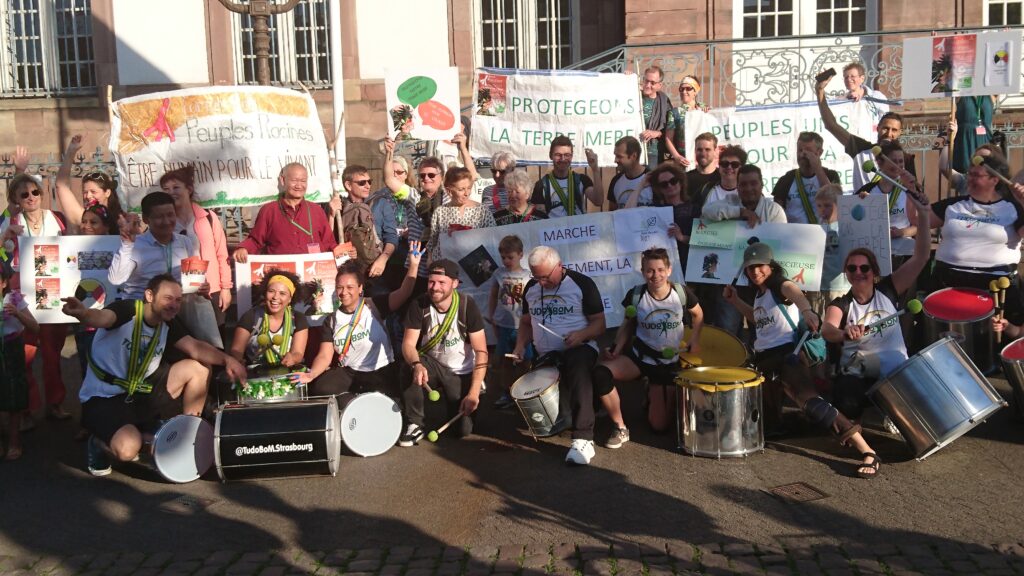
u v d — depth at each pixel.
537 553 4.95
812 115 8.84
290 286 6.50
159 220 6.68
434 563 4.89
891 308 6.20
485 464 6.24
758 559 4.82
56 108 14.70
